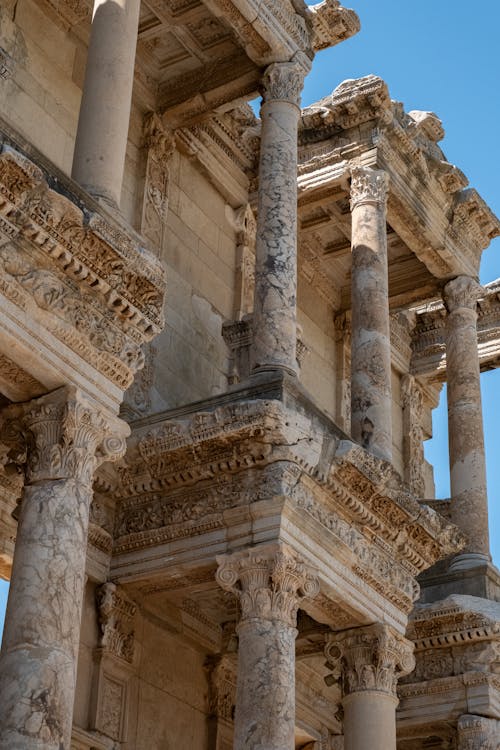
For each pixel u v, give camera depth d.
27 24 22.77
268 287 21.52
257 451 19.92
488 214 28.81
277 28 23.38
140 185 24.69
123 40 19.20
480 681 24.27
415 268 29.34
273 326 21.22
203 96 24.94
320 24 25.31
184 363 24.58
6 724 14.39
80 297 16.69
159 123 25.28
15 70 22.30
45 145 22.55
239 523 19.92
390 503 21.52
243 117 27.12
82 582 15.70
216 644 23.27
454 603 24.61
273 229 22.00
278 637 18.86
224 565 19.53
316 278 29.92
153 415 21.25
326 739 25.70
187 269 25.38
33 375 16.19
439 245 28.00
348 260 30.02
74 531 15.77
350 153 26.36
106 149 18.31
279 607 19.11
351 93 26.22
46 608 15.11
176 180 25.70
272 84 23.38
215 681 23.09
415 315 32.78
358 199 25.86
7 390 16.50
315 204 27.12
